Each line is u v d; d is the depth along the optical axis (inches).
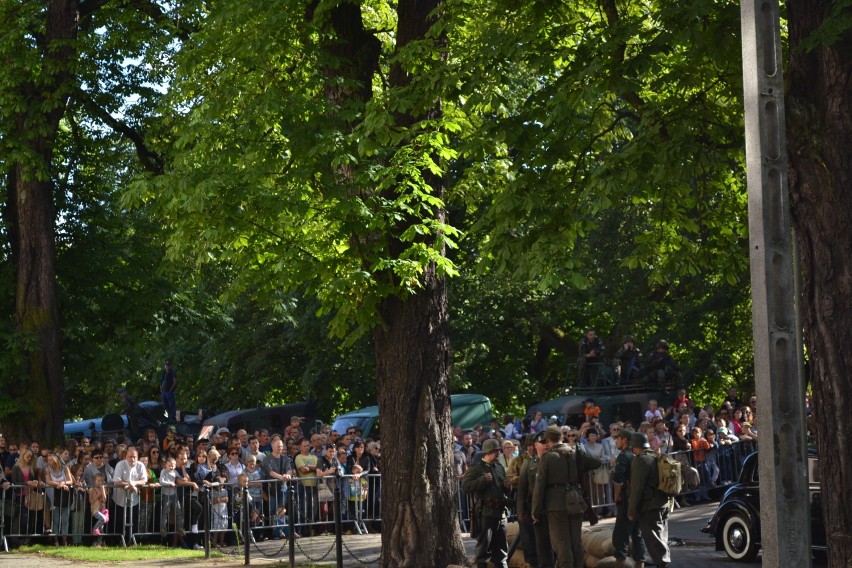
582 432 883.4
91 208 1109.7
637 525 551.8
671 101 556.1
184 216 590.6
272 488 783.7
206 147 597.9
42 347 942.4
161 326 1157.7
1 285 988.6
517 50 548.7
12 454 812.6
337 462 808.3
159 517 762.8
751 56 274.1
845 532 375.2
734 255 638.5
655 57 522.6
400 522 568.1
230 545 765.9
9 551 729.0
